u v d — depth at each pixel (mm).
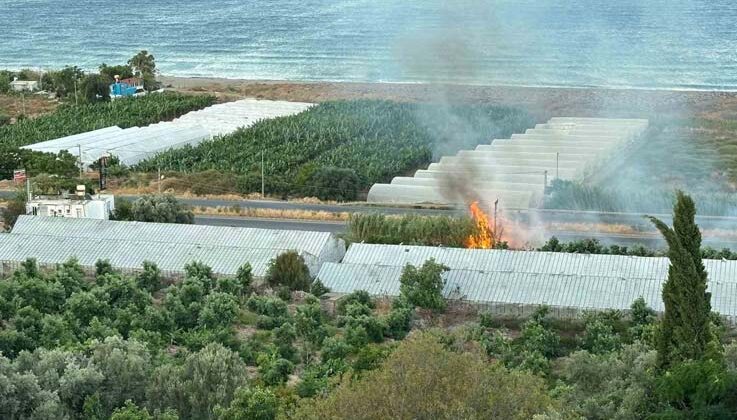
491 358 90750
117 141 196500
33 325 97125
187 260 121000
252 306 107750
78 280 111625
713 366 64750
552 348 97438
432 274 108875
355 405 63219
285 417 69000
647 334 93750
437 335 86562
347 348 93562
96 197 144500
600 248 124875
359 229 135375
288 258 116938
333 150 191125
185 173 174750
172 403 79125
